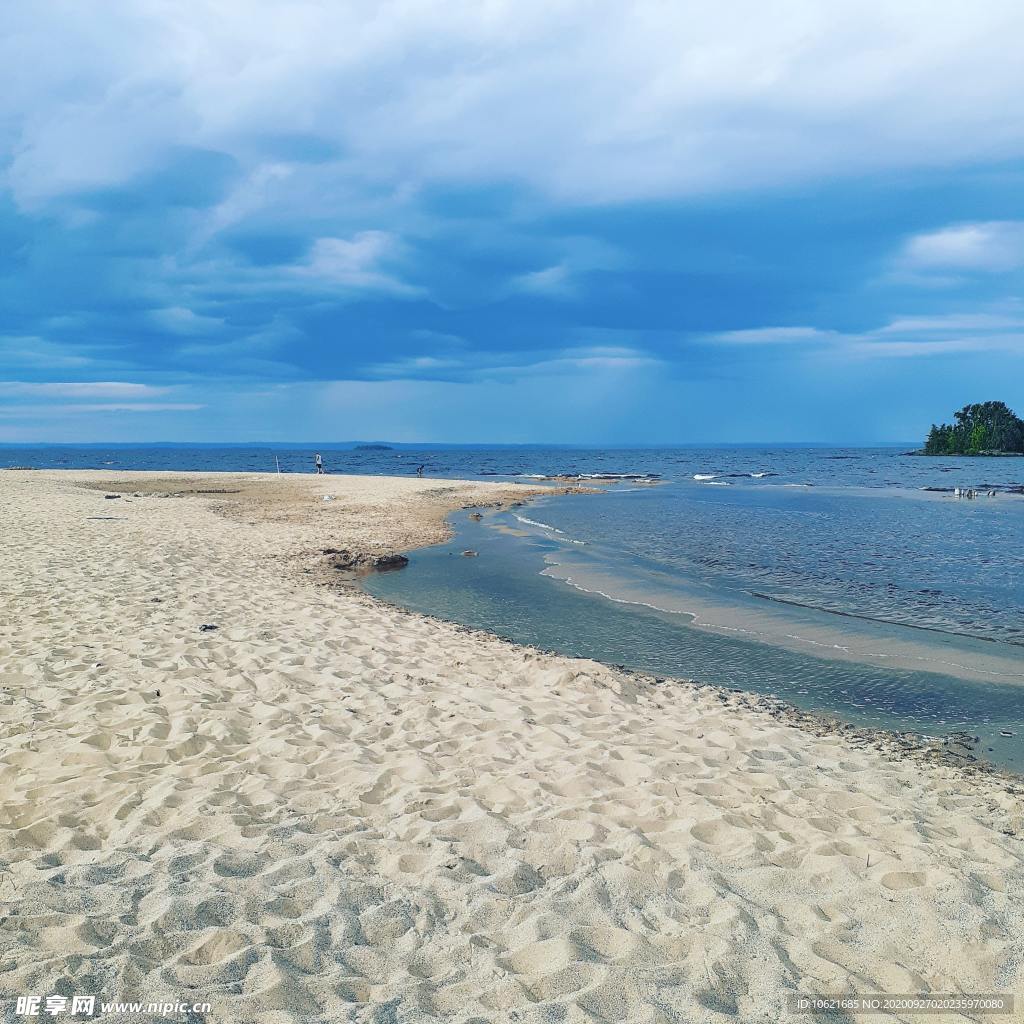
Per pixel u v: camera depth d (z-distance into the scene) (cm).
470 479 4925
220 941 296
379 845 393
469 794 465
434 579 1352
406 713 612
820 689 789
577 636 983
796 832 433
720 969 302
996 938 332
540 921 329
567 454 16212
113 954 278
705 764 534
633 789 483
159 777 457
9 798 419
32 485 2911
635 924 334
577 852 395
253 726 562
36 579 1049
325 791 458
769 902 358
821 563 1552
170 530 1730
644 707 678
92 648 730
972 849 425
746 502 3156
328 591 1151
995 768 580
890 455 12925
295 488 3456
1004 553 1686
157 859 358
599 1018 269
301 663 732
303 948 298
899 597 1223
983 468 7219
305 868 361
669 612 1118
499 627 1020
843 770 552
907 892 369
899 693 778
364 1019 260
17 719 539
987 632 1009
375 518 2286
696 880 372
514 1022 265
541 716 626
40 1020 237
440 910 336
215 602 983
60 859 354
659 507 2873
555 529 2127
